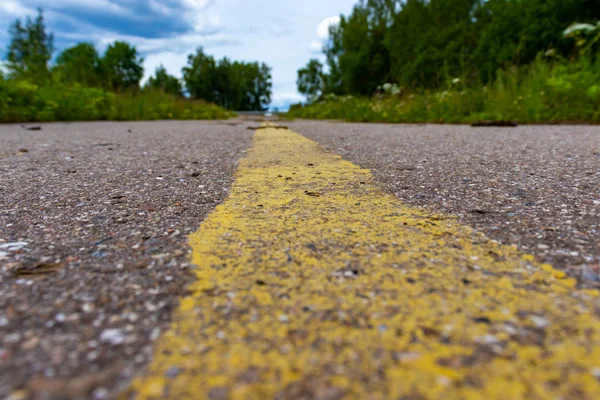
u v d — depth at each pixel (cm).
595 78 652
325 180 188
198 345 60
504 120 627
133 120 1127
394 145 335
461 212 131
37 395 50
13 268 87
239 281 81
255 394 51
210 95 5669
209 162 249
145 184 182
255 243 103
